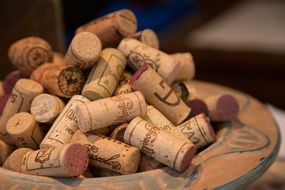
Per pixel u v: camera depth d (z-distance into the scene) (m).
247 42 1.18
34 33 0.60
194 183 0.33
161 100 0.39
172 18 1.34
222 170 0.34
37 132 0.38
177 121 0.39
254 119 0.43
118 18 0.40
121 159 0.35
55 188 0.32
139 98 0.37
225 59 1.14
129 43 0.41
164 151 0.34
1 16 0.58
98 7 0.93
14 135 0.38
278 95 1.14
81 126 0.36
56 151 0.33
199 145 0.38
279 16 1.41
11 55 0.43
